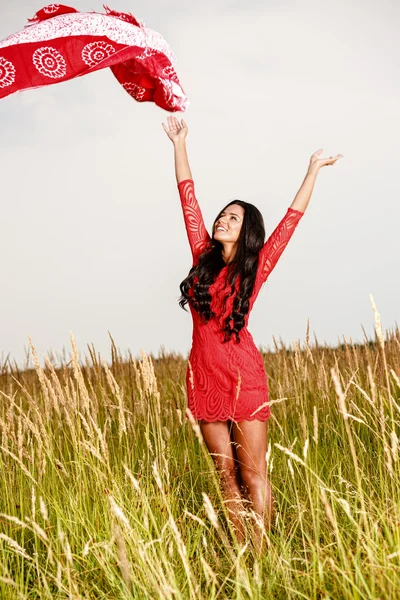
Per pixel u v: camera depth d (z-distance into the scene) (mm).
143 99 4258
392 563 2295
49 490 3393
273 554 2592
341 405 2199
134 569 2619
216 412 3219
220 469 3242
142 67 4031
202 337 3285
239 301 3193
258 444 3197
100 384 4598
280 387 4969
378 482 3316
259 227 3355
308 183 3445
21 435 3197
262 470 3197
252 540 2947
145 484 3578
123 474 3557
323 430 4574
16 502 3402
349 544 2652
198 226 3494
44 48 3502
